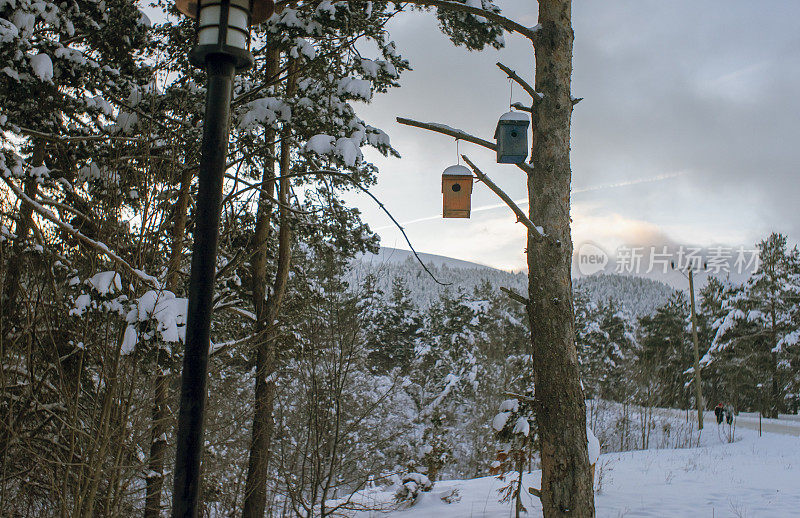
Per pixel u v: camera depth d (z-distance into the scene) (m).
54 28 9.08
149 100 8.86
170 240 6.83
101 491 5.91
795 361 44.03
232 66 3.68
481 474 27.17
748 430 31.75
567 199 6.89
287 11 9.83
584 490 6.30
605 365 49.22
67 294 6.36
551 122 6.95
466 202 7.30
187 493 3.16
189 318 3.33
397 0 7.19
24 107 9.20
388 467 18.08
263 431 11.62
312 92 10.74
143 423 6.11
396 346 39.00
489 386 29.38
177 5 3.82
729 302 47.88
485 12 7.11
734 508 11.05
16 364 6.20
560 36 7.08
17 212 6.36
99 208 6.11
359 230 13.43
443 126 7.00
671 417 37.66
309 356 11.38
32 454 5.66
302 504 10.65
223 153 3.55
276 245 15.11
